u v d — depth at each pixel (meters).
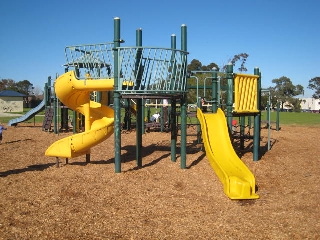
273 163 10.76
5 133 19.11
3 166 10.01
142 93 8.88
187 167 10.05
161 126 19.61
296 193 7.57
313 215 6.12
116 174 9.02
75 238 5.13
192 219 5.98
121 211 6.32
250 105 10.69
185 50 9.64
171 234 5.34
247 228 5.58
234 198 7.14
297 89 103.81
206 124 10.42
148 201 6.93
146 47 8.72
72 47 9.34
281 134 19.45
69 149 9.61
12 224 5.60
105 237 5.19
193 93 29.08
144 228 5.55
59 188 7.67
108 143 14.97
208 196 7.39
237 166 8.61
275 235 5.30
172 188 7.92
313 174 9.31
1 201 6.71
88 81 9.35
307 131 21.72
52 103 21.81
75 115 19.81
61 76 9.96
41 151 12.85
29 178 8.53
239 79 10.23
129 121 20.59
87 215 6.08
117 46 8.74
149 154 12.35
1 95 67.69
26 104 83.94
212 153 9.30
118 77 8.75
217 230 5.50
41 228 5.47
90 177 8.69
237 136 12.17
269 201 7.06
